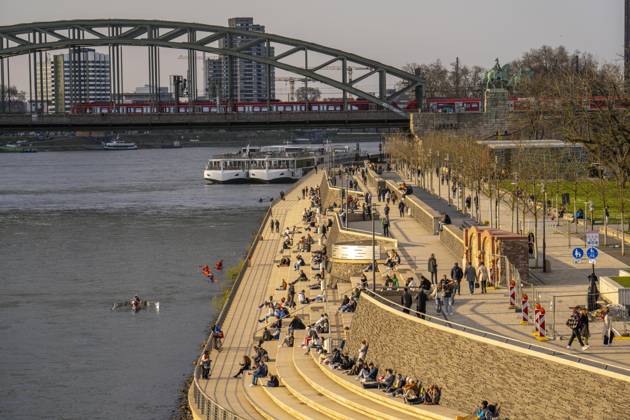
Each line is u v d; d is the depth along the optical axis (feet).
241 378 268.21
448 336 212.23
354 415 210.79
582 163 492.13
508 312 239.09
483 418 188.03
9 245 572.10
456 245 348.79
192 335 353.10
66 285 447.83
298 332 302.66
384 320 238.68
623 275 250.57
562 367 183.83
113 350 336.70
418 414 203.62
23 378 307.99
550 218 447.83
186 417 268.82
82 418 272.92
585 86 456.86
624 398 171.42
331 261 369.09
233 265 491.31
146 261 508.53
